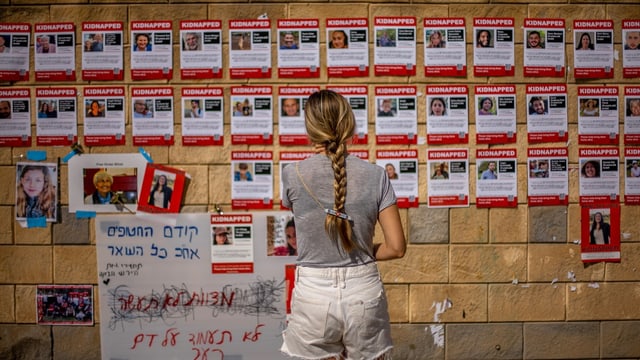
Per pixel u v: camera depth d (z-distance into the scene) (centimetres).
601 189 408
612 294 409
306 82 399
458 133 402
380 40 399
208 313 402
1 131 401
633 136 409
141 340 402
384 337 265
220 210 400
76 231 402
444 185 402
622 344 410
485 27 403
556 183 406
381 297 265
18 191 401
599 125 408
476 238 404
